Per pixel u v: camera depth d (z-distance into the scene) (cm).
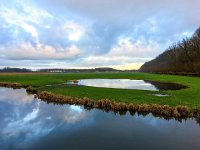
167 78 8450
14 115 2425
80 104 2969
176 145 1578
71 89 4381
